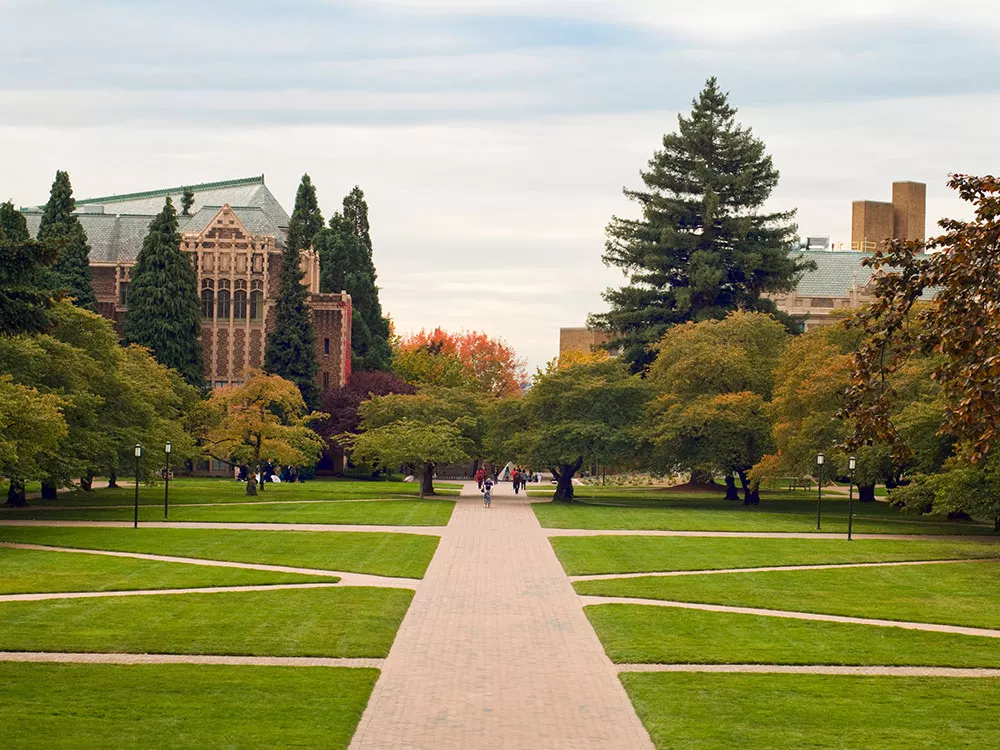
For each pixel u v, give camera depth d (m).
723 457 82.94
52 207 110.56
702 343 87.31
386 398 94.69
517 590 37.78
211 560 44.16
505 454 89.38
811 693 23.77
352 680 24.38
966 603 36.16
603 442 83.31
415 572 41.81
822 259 162.38
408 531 57.47
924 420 58.41
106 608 32.78
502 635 29.89
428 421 92.88
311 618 31.69
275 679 24.36
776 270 109.38
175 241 113.44
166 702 22.28
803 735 20.59
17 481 68.00
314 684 23.95
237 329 122.12
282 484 100.50
